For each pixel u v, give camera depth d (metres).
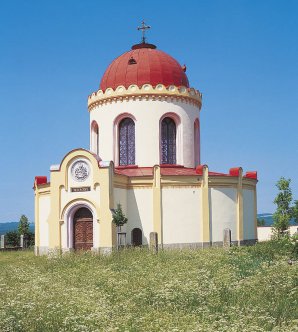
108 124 47.25
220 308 17.08
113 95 46.88
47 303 16.78
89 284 22.42
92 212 39.94
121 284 21.28
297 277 20.91
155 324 14.24
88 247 40.34
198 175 43.03
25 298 17.53
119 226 40.06
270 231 65.88
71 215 40.75
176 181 42.59
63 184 40.84
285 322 15.20
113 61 50.53
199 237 42.56
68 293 18.94
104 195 39.47
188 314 16.00
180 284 19.70
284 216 55.69
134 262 28.41
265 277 21.12
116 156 46.88
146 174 43.56
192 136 48.28
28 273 26.16
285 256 29.34
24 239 60.41
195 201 42.84
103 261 30.67
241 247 35.25
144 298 18.47
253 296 18.34
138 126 46.34
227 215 44.06
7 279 23.95
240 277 22.81
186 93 47.59
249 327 13.77
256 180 49.00
